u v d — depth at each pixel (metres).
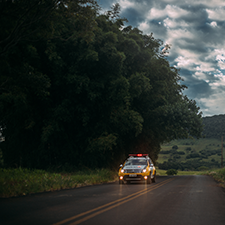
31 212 7.45
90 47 23.31
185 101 34.19
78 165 27.31
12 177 14.12
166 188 15.05
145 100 31.22
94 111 26.64
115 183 19.98
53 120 24.59
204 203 9.35
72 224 6.02
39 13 16.11
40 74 20.05
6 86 19.38
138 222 6.28
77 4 16.55
